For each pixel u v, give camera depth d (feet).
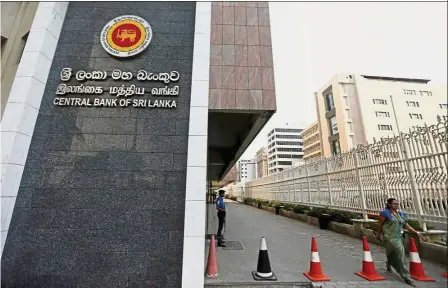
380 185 23.86
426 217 18.24
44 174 14.38
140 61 17.24
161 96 16.37
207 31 17.67
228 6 24.17
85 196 14.08
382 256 19.44
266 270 15.07
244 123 29.84
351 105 122.52
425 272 15.47
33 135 15.06
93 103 15.85
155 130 15.57
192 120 15.26
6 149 13.46
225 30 23.29
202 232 12.98
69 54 17.19
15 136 13.80
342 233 29.60
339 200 32.32
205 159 14.44
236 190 145.28
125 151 15.03
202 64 16.70
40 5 17.25
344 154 30.96
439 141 17.29
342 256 19.86
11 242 13.07
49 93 16.03
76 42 17.54
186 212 13.34
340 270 16.37
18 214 13.55
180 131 15.64
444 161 16.87
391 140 22.16
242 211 66.28
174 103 16.10
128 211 13.91
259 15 24.06
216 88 21.59
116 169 14.66
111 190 14.25
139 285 12.69
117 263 13.00
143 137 15.38
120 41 17.47
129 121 15.69
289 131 306.96
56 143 15.02
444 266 16.24
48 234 13.30
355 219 27.48
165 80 16.62
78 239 13.30
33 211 13.66
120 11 18.63
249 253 20.85
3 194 12.88
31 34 16.34
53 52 16.98
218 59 22.36
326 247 22.98
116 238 13.41
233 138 35.29
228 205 98.02
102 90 16.19
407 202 20.18
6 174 13.11
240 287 13.93
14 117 14.19
